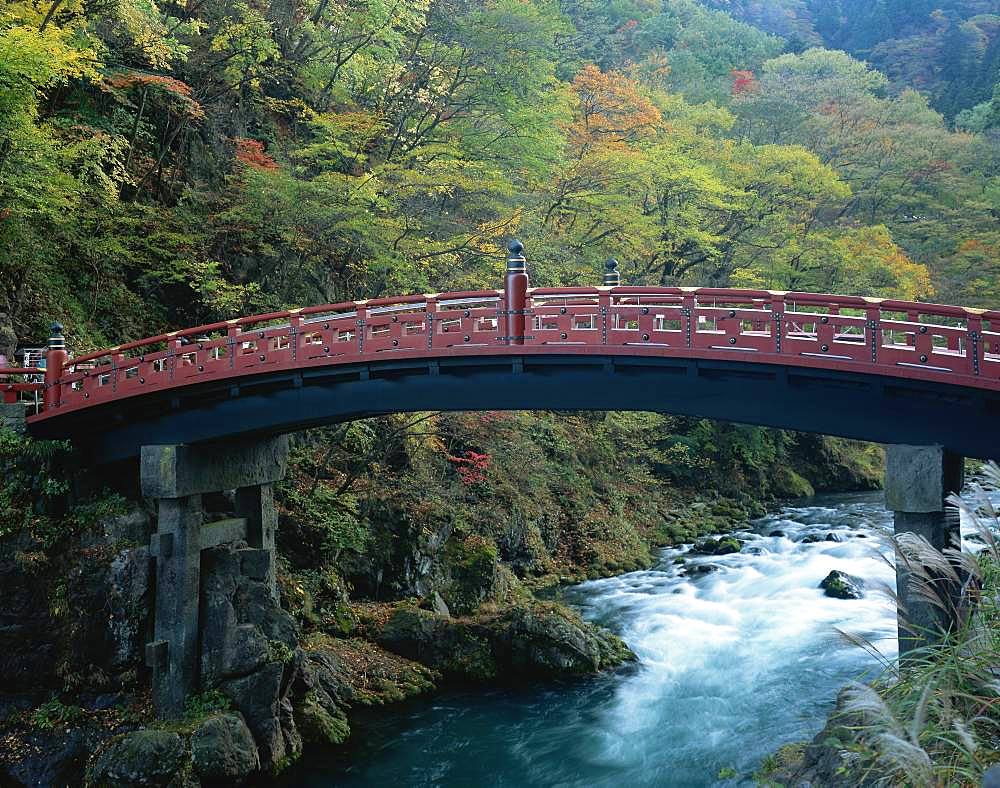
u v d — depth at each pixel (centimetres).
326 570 2289
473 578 2481
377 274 3058
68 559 1752
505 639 2136
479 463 2830
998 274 4362
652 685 2008
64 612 1720
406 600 2341
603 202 3747
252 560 1855
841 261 4100
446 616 2236
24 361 2153
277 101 3284
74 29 2619
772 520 3816
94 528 1784
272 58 3378
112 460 1877
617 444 3959
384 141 3378
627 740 1747
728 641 2230
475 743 1772
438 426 2919
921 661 952
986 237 4569
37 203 2234
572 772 1638
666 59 6806
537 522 3075
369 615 2236
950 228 4816
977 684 870
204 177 3002
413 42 3712
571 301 2230
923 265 4412
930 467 1298
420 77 3506
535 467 3192
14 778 1595
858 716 1030
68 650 1714
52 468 1827
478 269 3152
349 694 1941
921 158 5075
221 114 3150
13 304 2294
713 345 1427
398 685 2022
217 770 1578
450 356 1605
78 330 2416
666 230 3938
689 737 1736
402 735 1814
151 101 2919
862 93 6125
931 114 5903
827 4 10462
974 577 993
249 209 2831
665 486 4112
